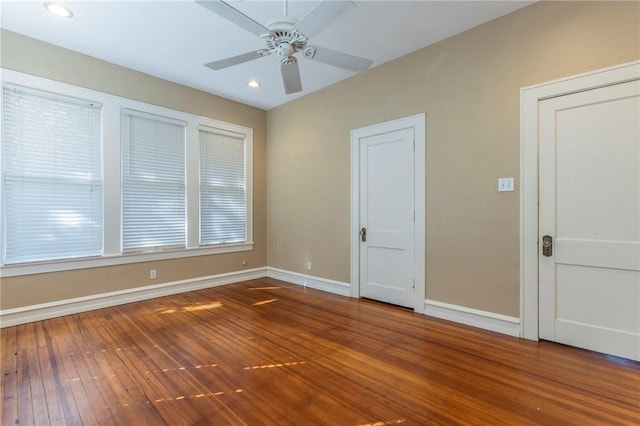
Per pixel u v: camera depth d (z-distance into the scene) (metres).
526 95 2.61
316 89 4.36
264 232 5.18
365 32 2.96
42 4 2.53
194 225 4.32
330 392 1.90
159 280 3.97
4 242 2.93
